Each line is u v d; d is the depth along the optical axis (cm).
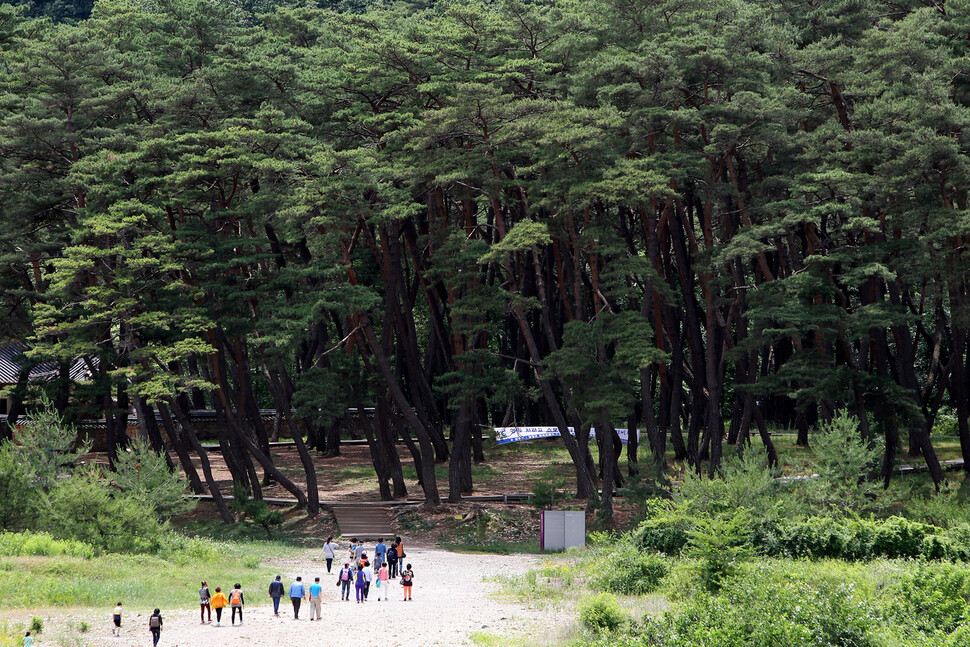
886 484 5834
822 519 4106
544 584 4028
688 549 3994
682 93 6309
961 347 6316
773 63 6156
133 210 5941
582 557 4866
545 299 6272
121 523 4734
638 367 5756
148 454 5291
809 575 3272
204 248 6012
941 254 5669
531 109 5847
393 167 6153
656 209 6394
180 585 4056
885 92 5928
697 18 6538
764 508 4259
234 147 5881
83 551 4328
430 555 5372
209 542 5228
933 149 5347
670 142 6325
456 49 6438
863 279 5528
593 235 5775
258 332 6306
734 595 2845
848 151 6072
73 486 4731
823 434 4997
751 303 5991
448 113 5778
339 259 6169
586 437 6450
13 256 6241
